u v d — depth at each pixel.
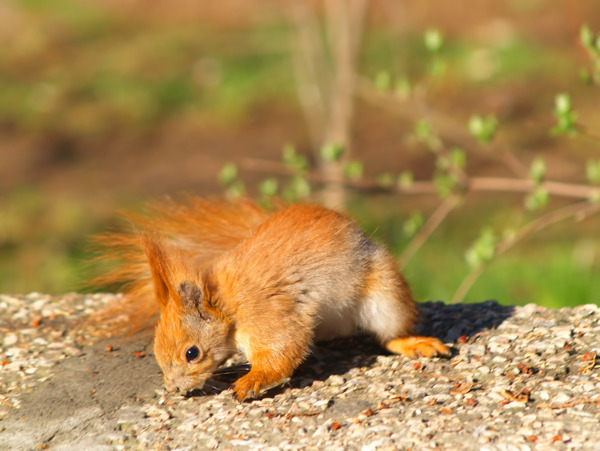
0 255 17.09
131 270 7.26
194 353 6.20
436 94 23.34
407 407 5.72
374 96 16.05
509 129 21.36
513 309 7.32
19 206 19.22
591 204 9.98
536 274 12.54
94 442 5.79
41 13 30.31
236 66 25.97
